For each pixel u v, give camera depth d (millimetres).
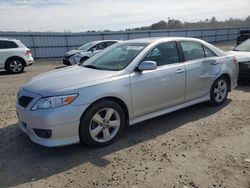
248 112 5773
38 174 3594
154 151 4121
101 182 3357
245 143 4309
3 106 6879
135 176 3457
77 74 4512
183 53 5383
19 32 23578
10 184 3389
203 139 4492
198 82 5570
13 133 4949
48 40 25141
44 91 3967
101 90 4125
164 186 3221
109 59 5027
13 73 14258
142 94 4625
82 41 27156
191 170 3553
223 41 44062
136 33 31500
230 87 6422
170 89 5039
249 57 8133
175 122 5297
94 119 4148
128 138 4613
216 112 5816
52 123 3801
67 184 3348
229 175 3412
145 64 4496
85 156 4027
